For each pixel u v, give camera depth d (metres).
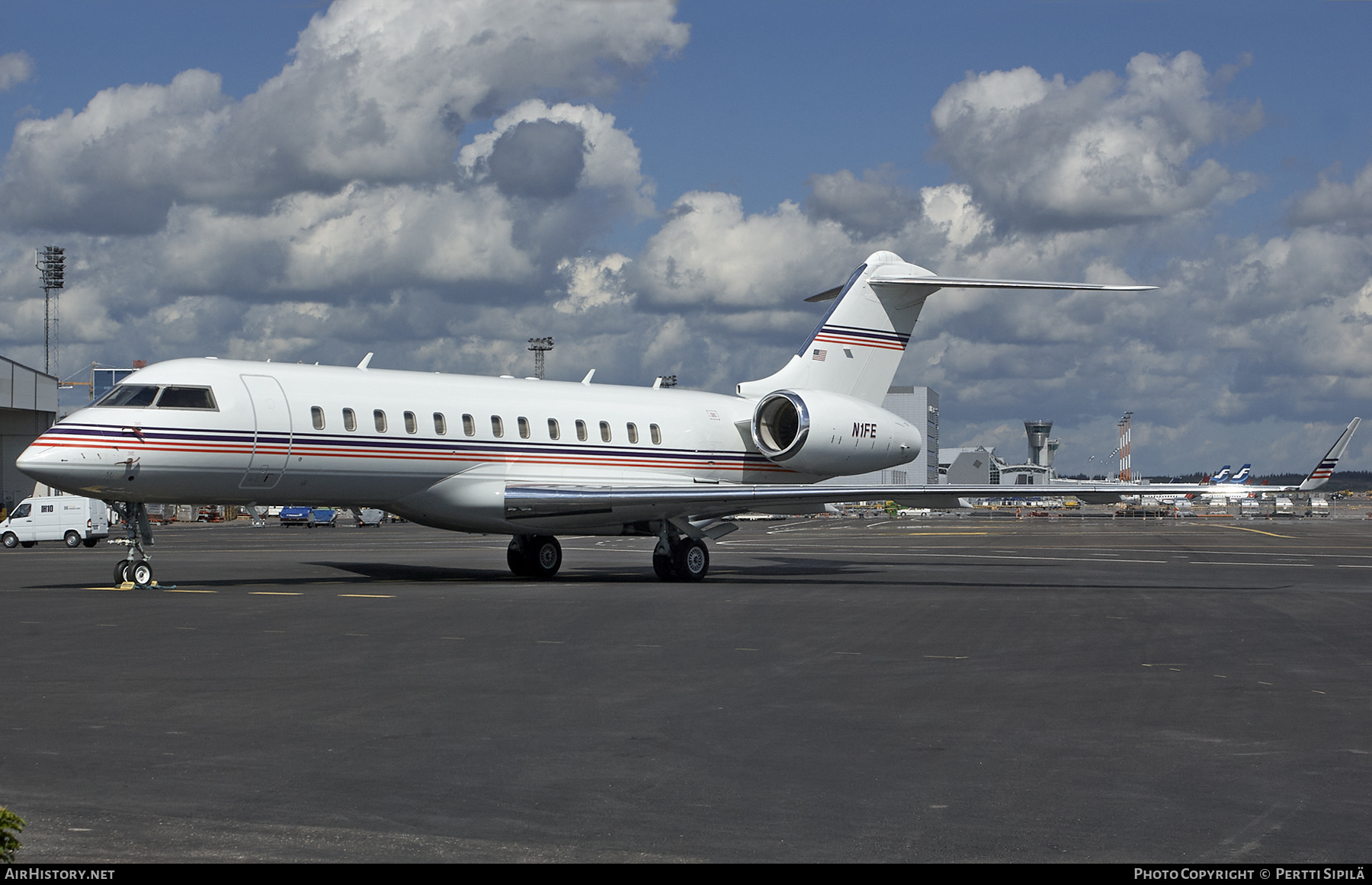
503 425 24.92
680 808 6.92
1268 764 8.09
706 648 13.52
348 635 14.41
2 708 9.66
